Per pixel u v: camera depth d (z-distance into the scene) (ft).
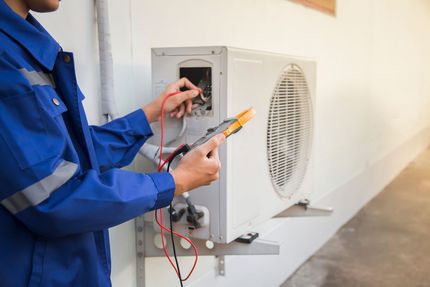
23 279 3.11
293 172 6.13
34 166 2.81
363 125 15.49
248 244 5.20
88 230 3.09
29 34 3.18
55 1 3.31
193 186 3.71
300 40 10.15
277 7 9.05
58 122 3.09
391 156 20.30
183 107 4.76
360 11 14.17
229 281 8.20
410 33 22.38
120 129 4.54
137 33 5.68
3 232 3.04
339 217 13.76
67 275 3.28
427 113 29.25
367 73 15.44
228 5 7.48
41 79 3.17
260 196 5.38
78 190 2.98
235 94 4.72
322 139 11.76
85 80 4.97
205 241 5.43
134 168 5.64
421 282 10.61
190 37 6.61
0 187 2.83
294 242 10.83
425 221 14.82
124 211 3.14
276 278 10.07
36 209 2.85
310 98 6.36
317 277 10.77
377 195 17.95
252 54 4.97
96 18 5.05
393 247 12.62
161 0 6.02
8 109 2.81
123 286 5.68
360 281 10.61
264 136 5.34
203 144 3.81
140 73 5.76
